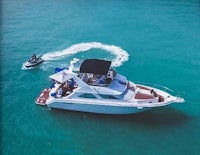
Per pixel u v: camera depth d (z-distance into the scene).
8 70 36.09
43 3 60.72
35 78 34.41
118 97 27.20
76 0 62.53
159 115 28.22
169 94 29.41
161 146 24.80
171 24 49.84
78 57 38.88
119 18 52.62
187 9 56.88
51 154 24.23
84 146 25.00
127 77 34.62
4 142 25.28
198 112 28.72
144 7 58.09
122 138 25.69
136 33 46.56
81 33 46.62
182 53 40.12
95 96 27.42
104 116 28.03
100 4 60.06
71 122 27.42
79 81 27.48
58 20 51.91
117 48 41.59
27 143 25.27
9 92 31.83
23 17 53.12
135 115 28.11
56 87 29.69
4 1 61.59
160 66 37.03
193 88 32.62
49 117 28.05
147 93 28.08
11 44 42.97
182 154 24.00
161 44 42.84
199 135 25.81
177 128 26.56
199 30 47.28
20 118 28.05
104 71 27.92
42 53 40.16
